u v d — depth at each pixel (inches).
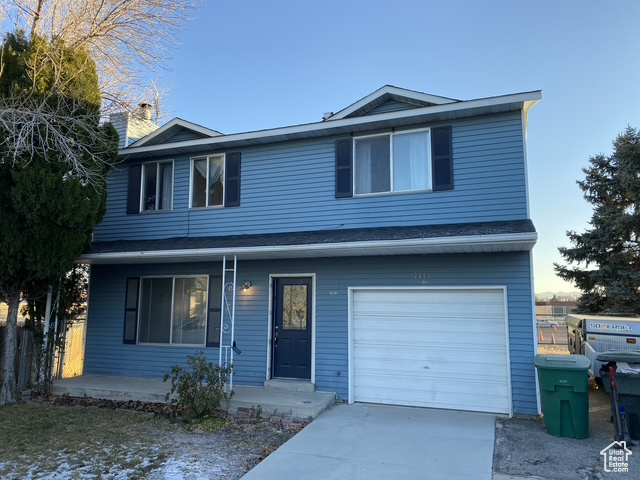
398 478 178.7
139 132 482.0
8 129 283.7
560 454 205.0
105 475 183.6
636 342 362.3
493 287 292.7
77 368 437.7
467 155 320.5
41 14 397.1
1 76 310.0
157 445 223.9
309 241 303.0
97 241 428.1
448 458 200.7
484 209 311.1
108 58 424.5
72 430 250.4
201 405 272.8
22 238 304.5
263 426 261.0
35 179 302.7
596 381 352.5
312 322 335.3
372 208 341.1
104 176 370.6
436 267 308.2
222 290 354.9
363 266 327.0
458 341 299.1
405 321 313.1
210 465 195.9
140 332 393.7
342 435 236.4
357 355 321.4
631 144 605.9
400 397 306.7
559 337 826.2
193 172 408.8
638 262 605.6
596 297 636.1
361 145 354.9
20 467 192.5
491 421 263.9
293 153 373.1
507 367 283.7
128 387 336.5
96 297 410.9
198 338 374.3
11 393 324.8
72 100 335.6
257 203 378.3
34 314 363.9
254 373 346.9
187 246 344.5
